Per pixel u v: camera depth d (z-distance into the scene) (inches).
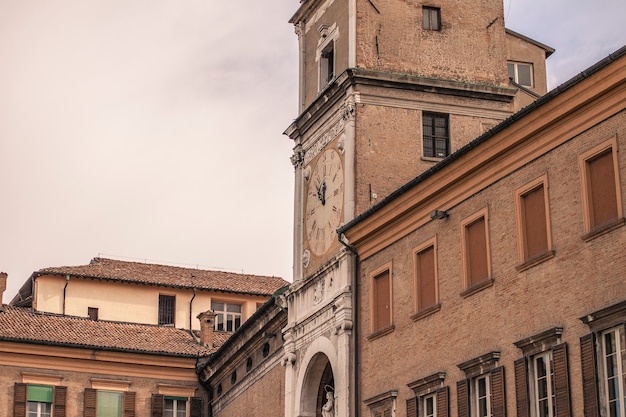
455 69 1959.9
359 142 1878.7
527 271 1443.2
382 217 1750.7
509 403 1441.9
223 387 2559.1
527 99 2162.9
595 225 1344.7
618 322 1277.1
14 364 2556.6
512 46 2316.7
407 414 1651.1
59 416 2551.7
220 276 3159.5
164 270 3125.0
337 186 1915.6
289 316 2036.2
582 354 1317.7
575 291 1355.8
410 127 1908.2
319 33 2063.2
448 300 1600.6
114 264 3085.6
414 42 1950.1
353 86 1894.7
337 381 1823.3
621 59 1296.8
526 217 1467.8
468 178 1574.8
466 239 1581.0
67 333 2657.5
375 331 1765.5
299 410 1957.4
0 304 2760.8
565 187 1392.7
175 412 2642.7
